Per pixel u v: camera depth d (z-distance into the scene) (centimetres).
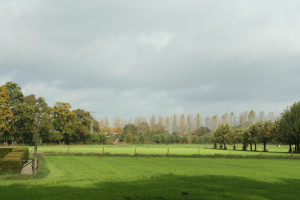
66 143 10625
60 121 10150
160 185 1603
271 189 1553
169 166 2780
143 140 12219
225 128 8569
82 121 11500
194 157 4169
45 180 1736
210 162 3353
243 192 1450
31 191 1377
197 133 15188
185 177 1972
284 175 2217
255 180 1897
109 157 3928
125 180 1778
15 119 8506
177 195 1337
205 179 1889
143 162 3203
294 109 6475
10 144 9250
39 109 10694
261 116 14800
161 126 15800
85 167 2608
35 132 9350
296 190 1536
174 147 9362
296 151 6525
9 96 8406
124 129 15450
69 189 1439
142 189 1475
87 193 1346
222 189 1523
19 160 2111
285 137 6481
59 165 2769
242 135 7938
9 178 1817
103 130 15975
